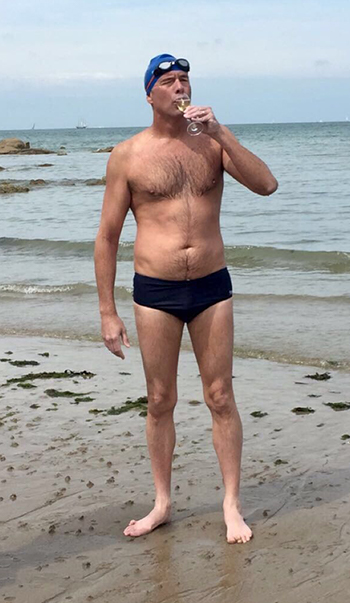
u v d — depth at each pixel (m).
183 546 3.98
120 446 5.47
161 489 4.22
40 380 7.30
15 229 20.56
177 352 4.05
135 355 8.16
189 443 5.47
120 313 10.11
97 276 4.09
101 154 70.88
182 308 3.92
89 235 18.81
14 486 4.83
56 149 88.19
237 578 3.64
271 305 10.09
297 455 5.17
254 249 14.09
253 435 5.61
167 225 3.88
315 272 12.73
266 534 4.05
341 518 4.18
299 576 3.62
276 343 8.24
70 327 9.56
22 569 3.81
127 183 3.95
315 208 22.34
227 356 3.99
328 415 5.97
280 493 4.57
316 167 40.03
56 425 6.00
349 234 17.28
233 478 4.12
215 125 3.70
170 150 3.86
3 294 11.68
